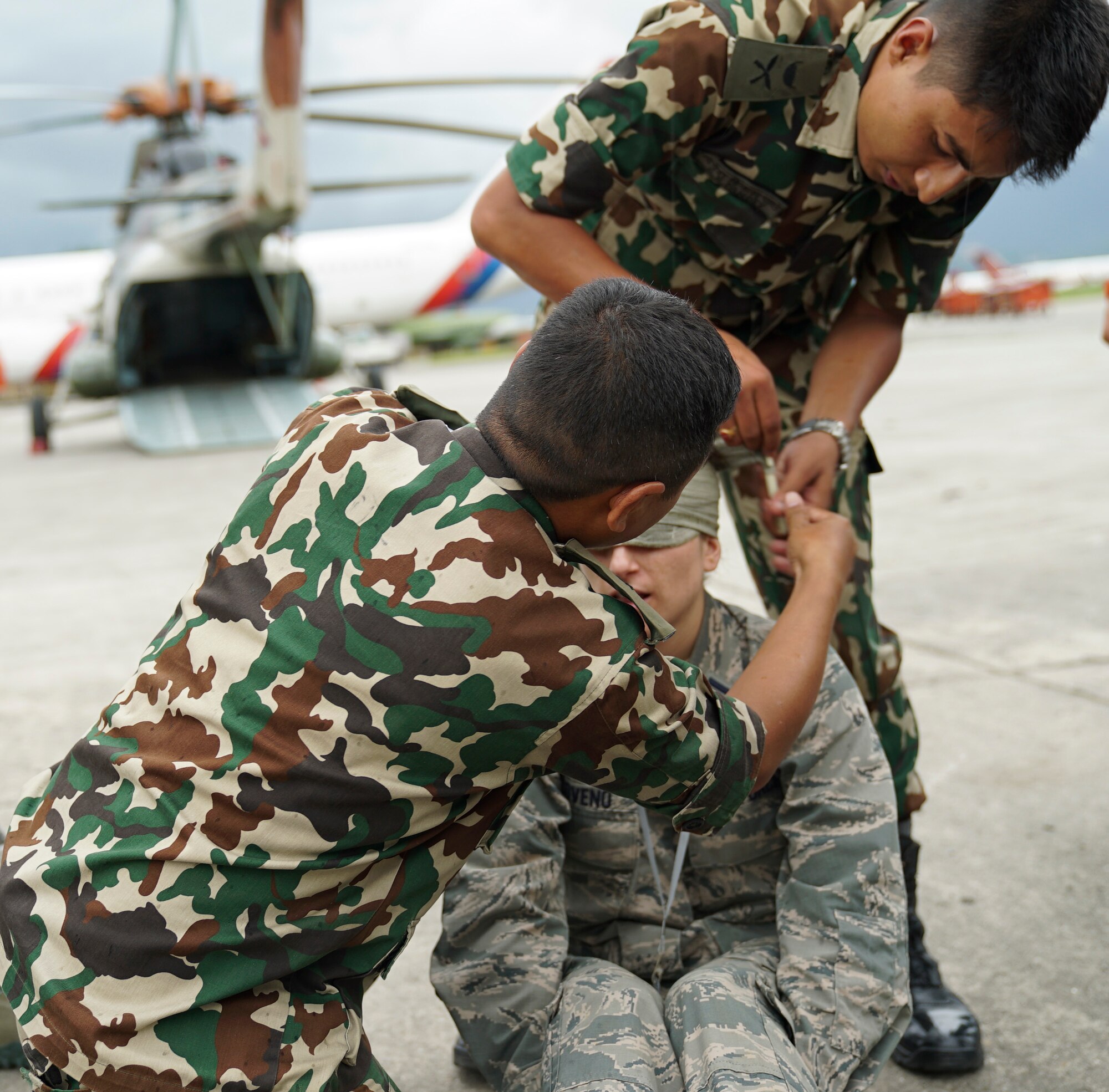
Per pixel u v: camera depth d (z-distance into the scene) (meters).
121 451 11.08
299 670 0.93
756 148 1.42
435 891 1.02
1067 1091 1.48
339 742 0.92
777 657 1.18
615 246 1.62
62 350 18.84
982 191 1.49
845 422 1.57
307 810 0.92
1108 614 3.54
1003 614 3.62
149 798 0.95
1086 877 2.01
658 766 0.98
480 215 1.48
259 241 10.50
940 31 1.23
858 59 1.33
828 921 1.22
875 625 1.66
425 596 0.92
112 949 0.92
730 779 1.03
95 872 0.94
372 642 0.92
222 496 7.04
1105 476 5.86
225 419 10.95
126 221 12.25
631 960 1.36
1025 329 24.61
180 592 4.42
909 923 1.63
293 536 0.98
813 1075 1.12
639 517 0.96
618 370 0.89
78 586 4.62
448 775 0.95
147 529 5.97
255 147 9.51
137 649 3.67
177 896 0.92
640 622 0.98
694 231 1.56
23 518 6.68
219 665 0.97
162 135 12.27
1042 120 1.18
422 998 1.83
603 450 0.90
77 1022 0.91
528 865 1.27
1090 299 46.75
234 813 0.93
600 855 1.34
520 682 0.92
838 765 1.27
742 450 1.62
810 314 1.72
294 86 9.15
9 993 0.97
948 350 17.86
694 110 1.38
